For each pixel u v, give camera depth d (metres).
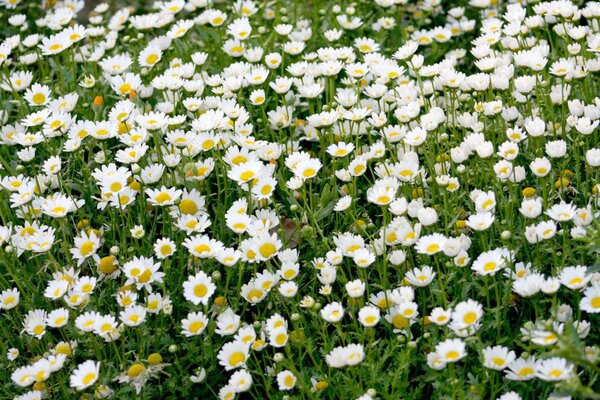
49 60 5.81
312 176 3.93
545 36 5.60
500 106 4.21
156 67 5.38
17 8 6.37
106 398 3.53
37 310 3.77
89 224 4.24
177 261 4.11
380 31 5.71
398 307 3.58
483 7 5.61
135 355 3.67
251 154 4.20
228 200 4.43
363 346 3.57
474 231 3.94
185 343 3.73
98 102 4.91
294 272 3.69
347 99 4.59
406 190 4.12
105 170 4.13
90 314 3.80
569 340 2.95
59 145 4.87
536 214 3.53
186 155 4.43
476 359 3.45
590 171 4.13
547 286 3.27
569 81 4.41
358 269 3.78
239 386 3.31
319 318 3.67
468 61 5.64
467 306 3.26
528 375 3.19
